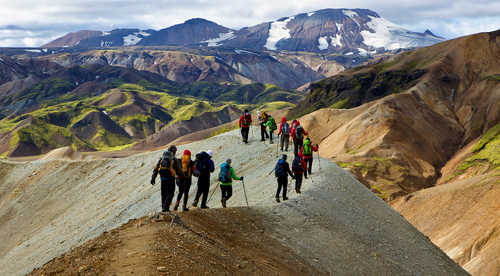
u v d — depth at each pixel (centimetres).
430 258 1944
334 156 10688
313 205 1786
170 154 1314
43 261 2902
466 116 13900
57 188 4647
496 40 17550
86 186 4478
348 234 1703
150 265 845
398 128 11462
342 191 2091
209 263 965
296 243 1452
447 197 6825
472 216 6031
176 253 939
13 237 4053
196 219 1260
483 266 4728
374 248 1711
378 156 10450
